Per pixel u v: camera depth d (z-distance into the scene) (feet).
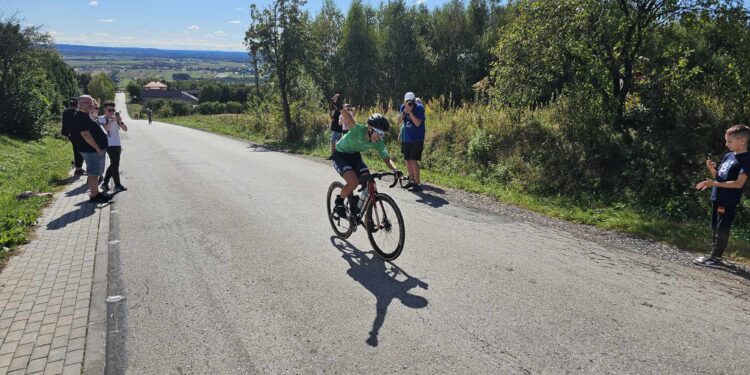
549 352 10.37
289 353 10.50
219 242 18.31
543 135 32.91
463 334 11.21
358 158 17.53
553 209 23.44
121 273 15.25
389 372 9.71
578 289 13.71
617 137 29.14
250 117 87.61
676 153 26.13
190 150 51.67
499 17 121.90
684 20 28.09
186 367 10.03
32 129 65.31
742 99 26.94
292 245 17.92
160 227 20.47
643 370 9.68
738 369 9.70
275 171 35.55
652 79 29.96
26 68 67.41
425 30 138.72
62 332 11.51
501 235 19.20
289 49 61.87
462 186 29.53
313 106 65.77
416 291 13.69
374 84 130.72
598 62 30.30
